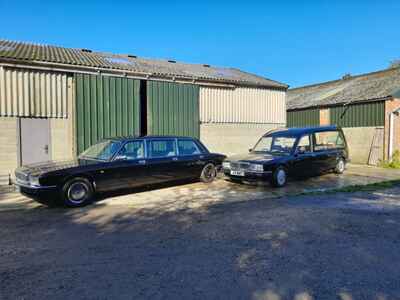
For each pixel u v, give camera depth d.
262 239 4.66
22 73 9.65
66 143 10.42
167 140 8.67
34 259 3.92
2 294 3.07
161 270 3.60
